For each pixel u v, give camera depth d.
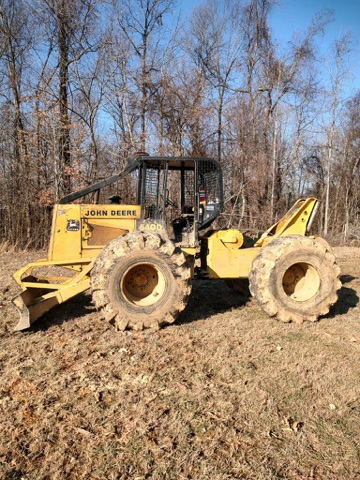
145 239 4.80
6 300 6.16
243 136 17.88
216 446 2.62
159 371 3.66
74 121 13.83
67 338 4.52
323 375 3.60
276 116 19.16
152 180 5.61
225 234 5.61
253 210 17.19
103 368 3.74
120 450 2.58
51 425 2.84
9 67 13.98
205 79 18.05
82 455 2.55
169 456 2.52
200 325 5.00
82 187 13.39
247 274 5.59
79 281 5.16
